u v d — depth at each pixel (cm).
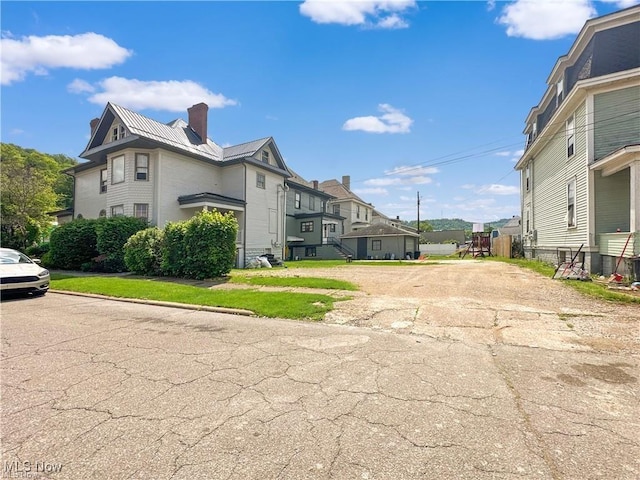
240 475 190
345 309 674
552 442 220
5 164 2241
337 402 280
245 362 382
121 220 1544
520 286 959
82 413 264
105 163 2023
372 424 245
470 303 721
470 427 239
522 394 295
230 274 1332
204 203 1747
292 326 557
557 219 1500
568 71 1410
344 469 194
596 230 1145
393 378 332
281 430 238
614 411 264
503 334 495
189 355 408
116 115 1695
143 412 265
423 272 1425
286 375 342
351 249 3250
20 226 2159
